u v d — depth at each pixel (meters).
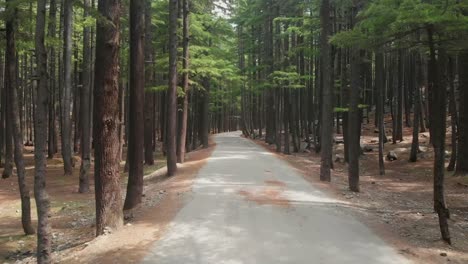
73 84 34.53
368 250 7.89
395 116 30.22
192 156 25.27
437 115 8.96
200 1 25.47
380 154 21.38
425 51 11.15
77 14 23.89
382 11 9.02
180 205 11.66
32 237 10.90
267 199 12.39
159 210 11.18
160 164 24.62
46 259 7.50
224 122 82.06
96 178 9.38
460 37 8.94
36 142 7.52
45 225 7.52
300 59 32.00
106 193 9.31
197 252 7.71
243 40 38.22
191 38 25.08
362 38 9.77
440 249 8.12
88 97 17.91
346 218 10.40
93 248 8.12
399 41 9.75
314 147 32.38
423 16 8.28
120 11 9.41
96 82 9.38
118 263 7.21
